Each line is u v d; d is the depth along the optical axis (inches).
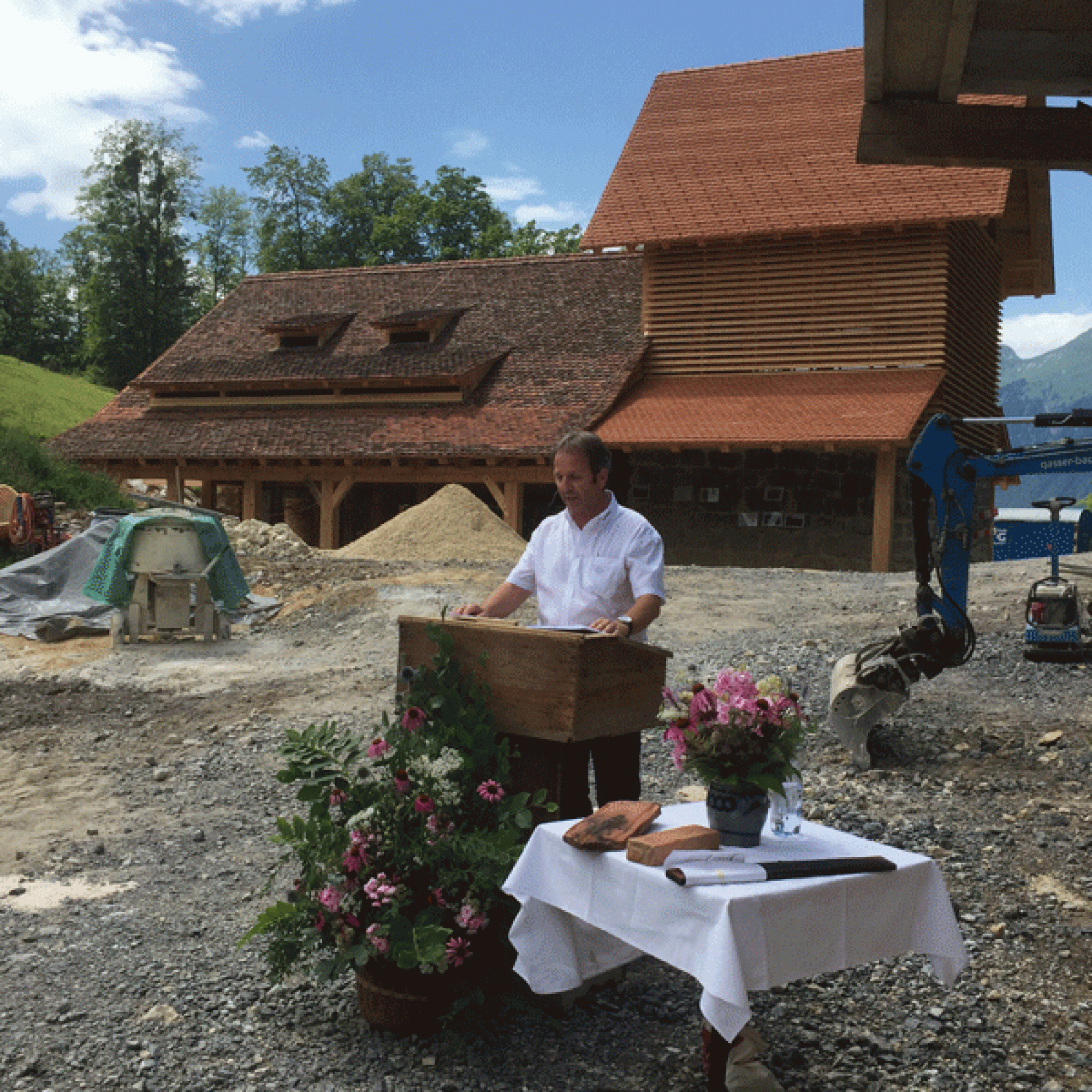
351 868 146.4
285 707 383.2
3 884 223.9
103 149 2795.3
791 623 481.1
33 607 538.0
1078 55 263.0
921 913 131.0
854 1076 140.6
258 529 797.9
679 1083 137.6
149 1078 140.3
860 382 870.4
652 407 939.3
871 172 899.4
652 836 130.8
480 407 1044.5
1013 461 288.0
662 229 938.7
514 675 156.7
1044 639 367.2
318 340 1221.1
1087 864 212.7
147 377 1244.5
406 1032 149.6
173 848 245.3
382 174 2600.9
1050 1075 141.9
